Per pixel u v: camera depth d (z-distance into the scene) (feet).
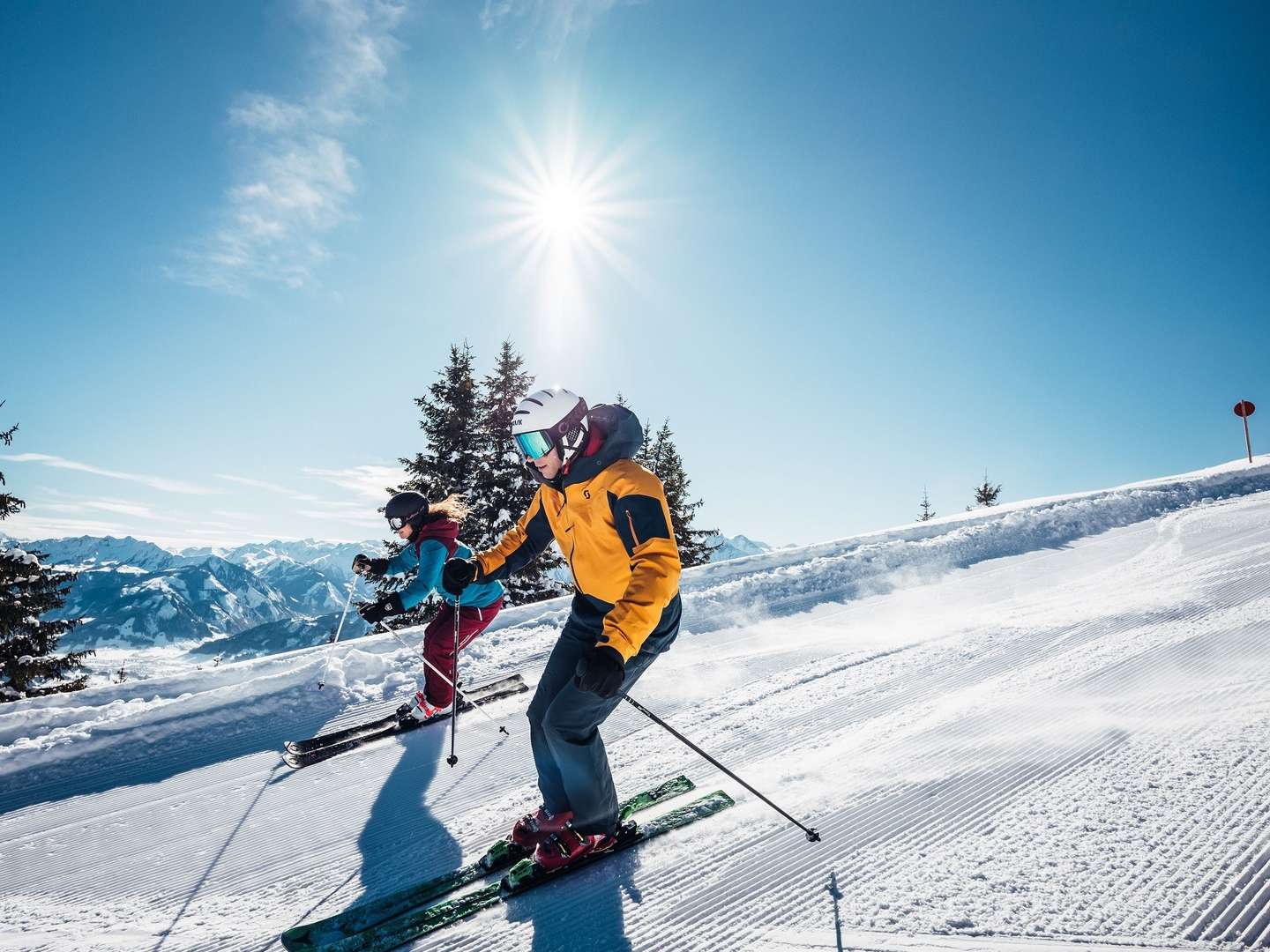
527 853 8.70
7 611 61.57
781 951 6.43
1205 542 25.46
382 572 14.35
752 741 12.08
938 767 9.64
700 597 23.38
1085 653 13.96
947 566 26.21
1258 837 6.98
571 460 7.74
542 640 20.56
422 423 71.05
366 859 9.83
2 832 11.48
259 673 17.38
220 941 8.16
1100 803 8.05
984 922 6.36
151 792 12.62
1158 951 5.70
